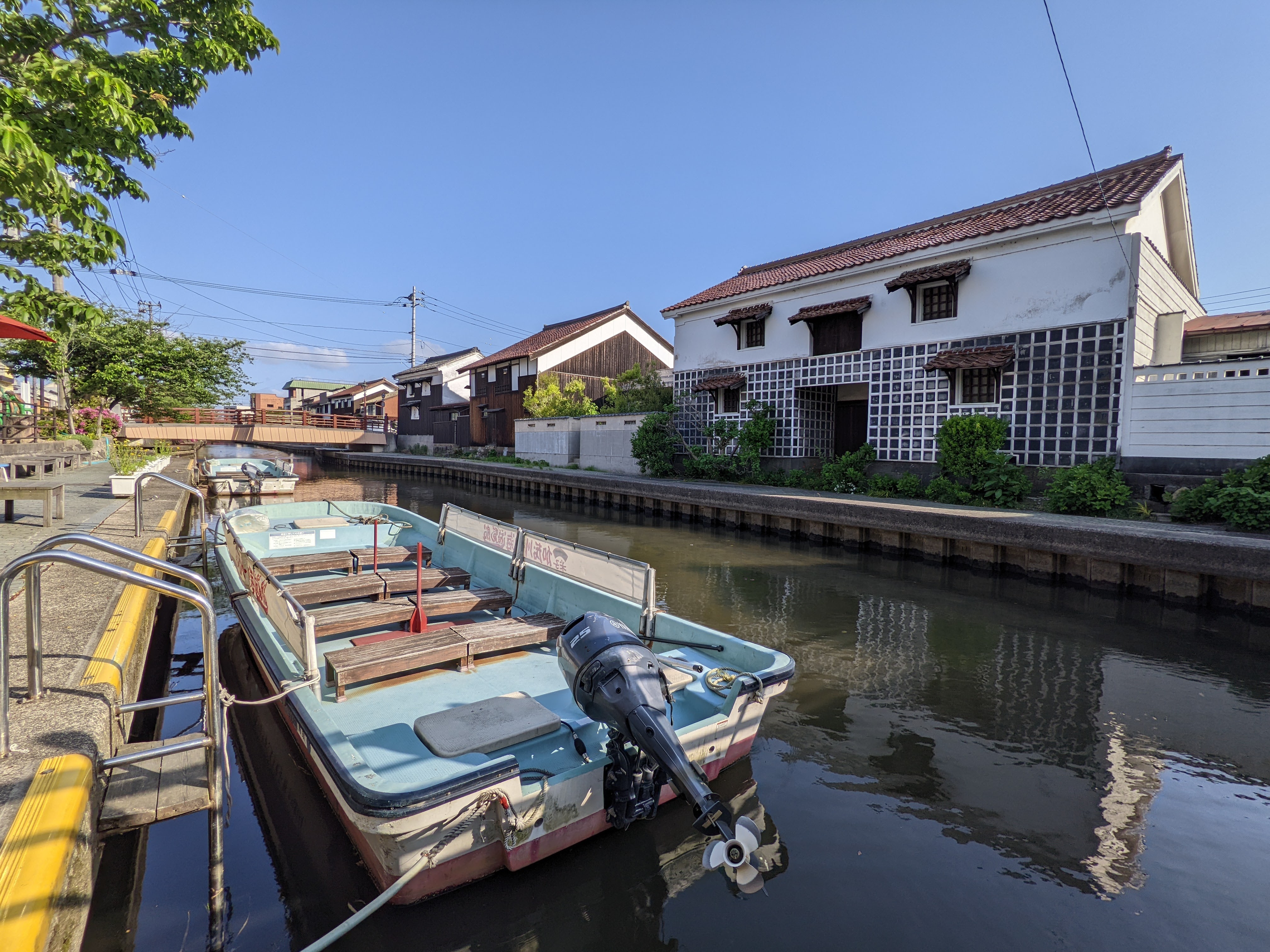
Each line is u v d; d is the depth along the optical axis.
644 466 19.88
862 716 4.74
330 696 3.97
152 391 25.14
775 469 17.28
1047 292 12.18
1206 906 2.80
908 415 14.48
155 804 2.54
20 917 1.70
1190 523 9.48
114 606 4.51
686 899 2.85
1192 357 15.12
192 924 2.70
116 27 5.91
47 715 2.77
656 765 3.13
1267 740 4.40
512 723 3.39
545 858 3.01
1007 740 4.37
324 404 57.97
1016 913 2.76
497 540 6.36
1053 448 12.08
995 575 9.62
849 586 8.91
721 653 4.28
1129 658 6.05
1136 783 3.83
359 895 2.89
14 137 3.97
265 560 6.16
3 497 7.43
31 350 18.66
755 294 17.48
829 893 2.88
